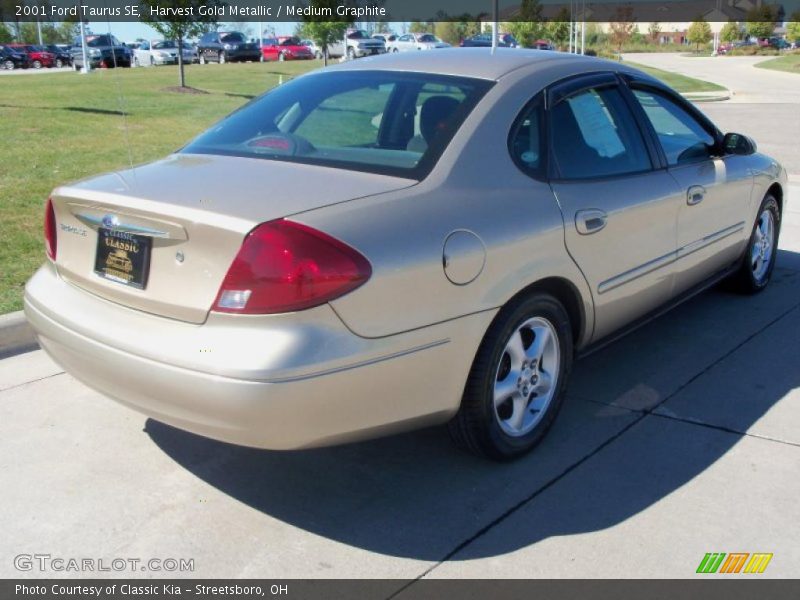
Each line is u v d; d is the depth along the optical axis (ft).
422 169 10.68
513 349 11.34
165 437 12.57
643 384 14.57
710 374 14.99
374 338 9.35
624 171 13.43
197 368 8.99
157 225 9.53
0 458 11.87
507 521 10.51
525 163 11.67
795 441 12.57
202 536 10.20
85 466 11.72
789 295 19.48
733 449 12.32
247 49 142.00
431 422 10.48
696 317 17.90
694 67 148.25
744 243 17.78
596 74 13.60
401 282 9.52
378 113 11.98
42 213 23.25
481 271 10.38
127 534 10.23
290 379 8.79
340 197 9.77
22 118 41.83
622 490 11.21
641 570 9.58
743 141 16.26
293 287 8.86
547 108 12.30
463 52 13.57
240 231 8.95
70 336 10.30
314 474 11.59
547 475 11.57
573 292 12.22
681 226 14.67
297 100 12.92
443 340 10.05
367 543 10.07
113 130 39.55
